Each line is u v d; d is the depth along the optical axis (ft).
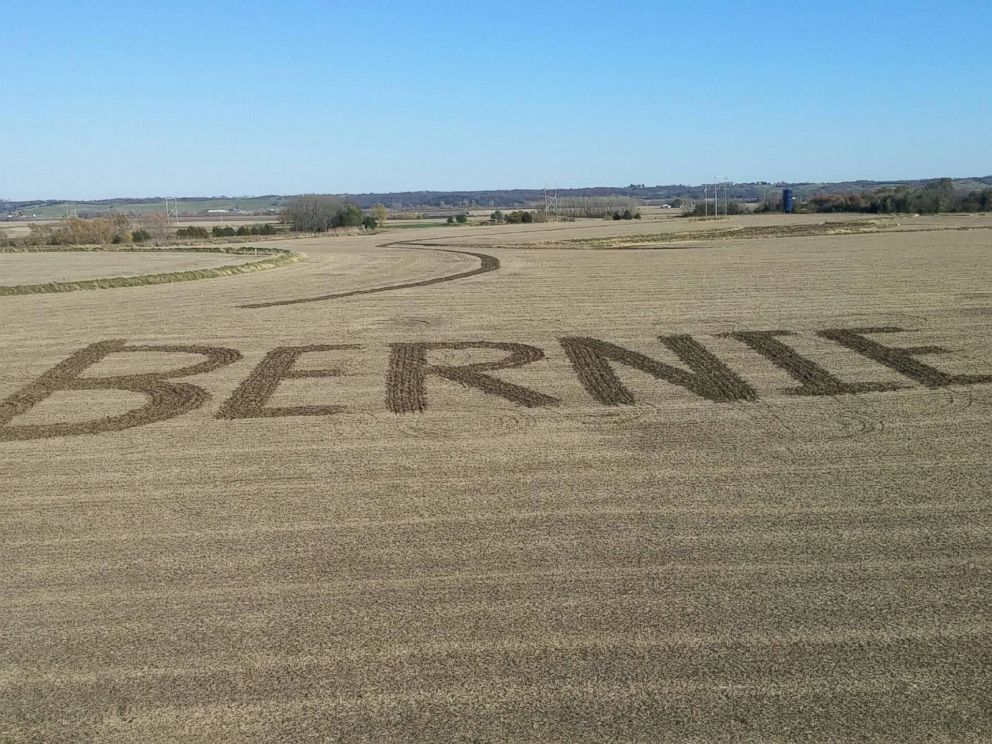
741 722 17.66
